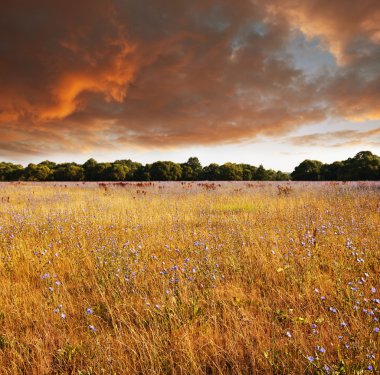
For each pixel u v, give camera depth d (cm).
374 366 186
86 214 814
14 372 200
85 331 253
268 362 202
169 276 357
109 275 363
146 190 1745
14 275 381
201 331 246
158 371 197
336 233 525
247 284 347
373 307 266
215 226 681
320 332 235
